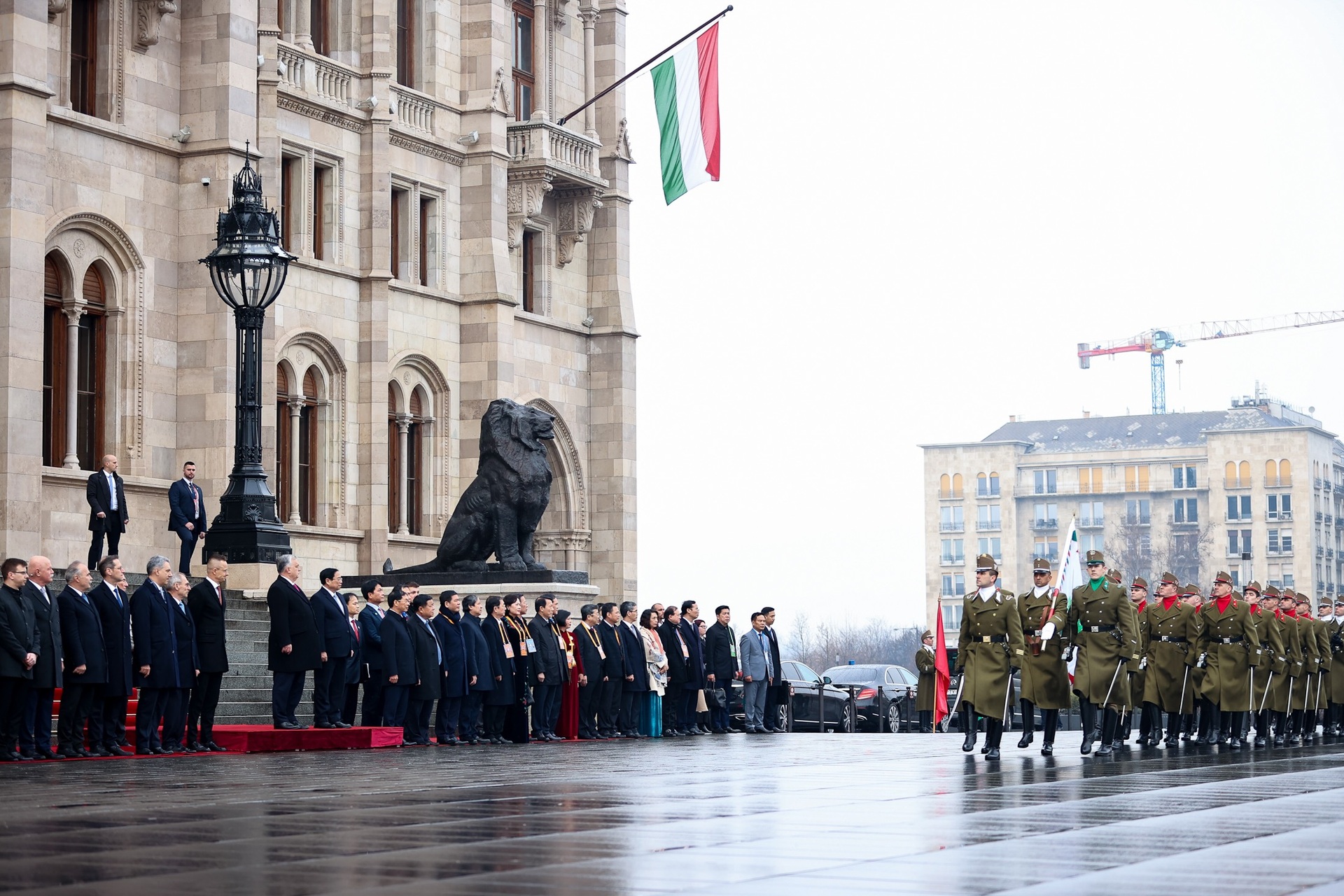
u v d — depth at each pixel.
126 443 35.81
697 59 45.41
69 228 34.75
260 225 30.53
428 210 44.97
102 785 16.52
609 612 31.08
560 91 50.19
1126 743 29.30
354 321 41.97
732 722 37.09
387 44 42.62
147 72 36.53
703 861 10.13
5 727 21.03
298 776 18.03
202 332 36.88
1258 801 14.73
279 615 24.72
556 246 49.66
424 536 44.44
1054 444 168.38
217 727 24.39
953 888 8.91
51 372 34.81
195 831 11.92
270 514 31.41
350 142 42.00
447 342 45.12
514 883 9.13
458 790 15.89
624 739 30.30
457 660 26.83
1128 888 8.95
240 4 37.28
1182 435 164.38
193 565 36.50
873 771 19.31
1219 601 27.72
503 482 33.72
